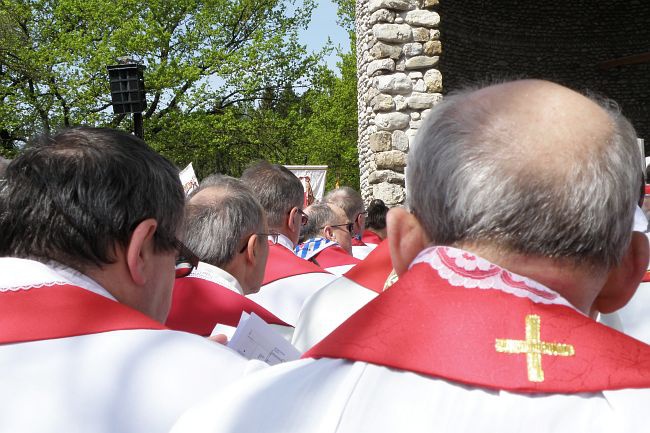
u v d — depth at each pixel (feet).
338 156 93.20
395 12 33.86
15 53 66.39
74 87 65.62
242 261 7.07
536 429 2.44
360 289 7.11
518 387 2.50
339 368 2.79
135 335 3.67
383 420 2.56
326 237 12.56
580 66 56.39
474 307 2.68
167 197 4.15
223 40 76.54
